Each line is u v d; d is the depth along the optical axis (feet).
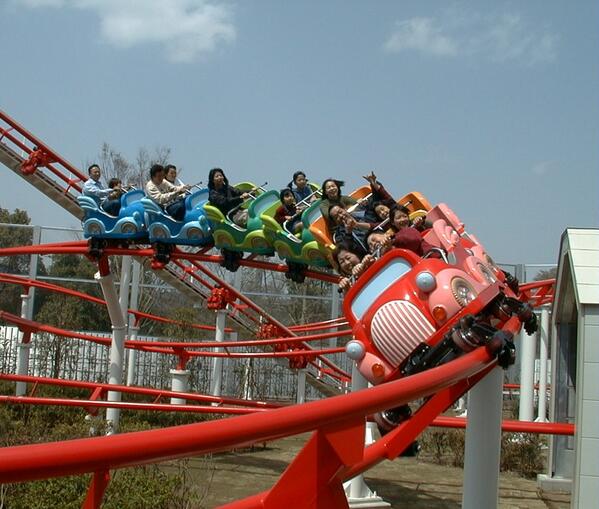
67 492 24.50
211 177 39.83
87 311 105.19
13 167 55.11
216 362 59.36
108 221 43.32
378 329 21.09
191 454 9.84
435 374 14.99
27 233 103.50
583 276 30.42
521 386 52.95
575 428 29.60
